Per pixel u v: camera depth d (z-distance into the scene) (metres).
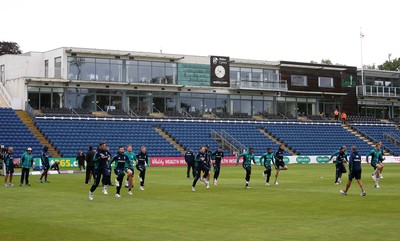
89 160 31.05
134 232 14.19
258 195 24.44
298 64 77.19
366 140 74.69
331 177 37.69
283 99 77.06
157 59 67.75
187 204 20.70
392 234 13.80
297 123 73.88
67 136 56.94
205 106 71.50
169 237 13.45
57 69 63.31
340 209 19.02
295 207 19.69
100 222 15.95
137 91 67.06
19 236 13.59
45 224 15.52
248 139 66.56
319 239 13.15
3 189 27.58
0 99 62.31
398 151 73.06
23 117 58.97
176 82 68.94
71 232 14.17
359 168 24.17
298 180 34.72
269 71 75.56
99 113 64.06
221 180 34.69
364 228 14.74
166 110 68.88
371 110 85.19
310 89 77.94
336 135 73.44
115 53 64.56
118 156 23.53
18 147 52.03
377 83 85.56
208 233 14.05
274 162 30.97
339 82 80.62
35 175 39.81
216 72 71.38
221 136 64.25
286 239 13.16
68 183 31.84
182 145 61.34
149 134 61.56
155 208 19.42
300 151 66.69
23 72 65.31
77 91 63.59
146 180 34.50
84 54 63.47
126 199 22.62
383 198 22.92
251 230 14.52
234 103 73.56
